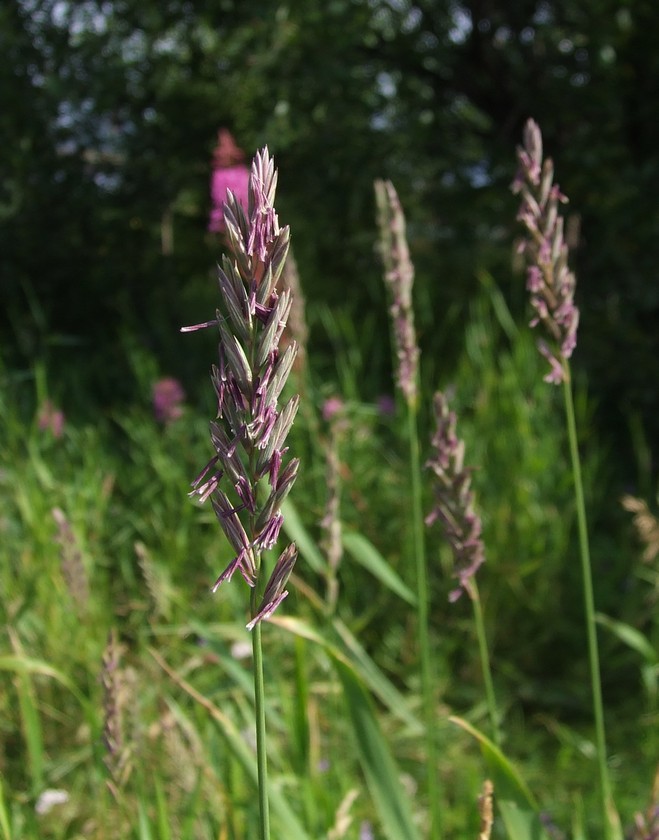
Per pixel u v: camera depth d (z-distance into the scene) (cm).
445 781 290
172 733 172
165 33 614
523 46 618
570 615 388
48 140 599
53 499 327
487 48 634
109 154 628
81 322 623
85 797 229
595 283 595
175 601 296
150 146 625
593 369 571
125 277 620
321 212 624
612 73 587
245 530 77
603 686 366
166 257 634
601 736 151
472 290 623
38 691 265
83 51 586
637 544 416
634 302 575
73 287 620
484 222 621
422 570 173
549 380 144
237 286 72
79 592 236
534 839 131
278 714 223
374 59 632
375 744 139
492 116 661
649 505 448
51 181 596
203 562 352
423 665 171
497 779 132
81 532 315
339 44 559
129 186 625
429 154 632
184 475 392
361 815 228
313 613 310
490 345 436
